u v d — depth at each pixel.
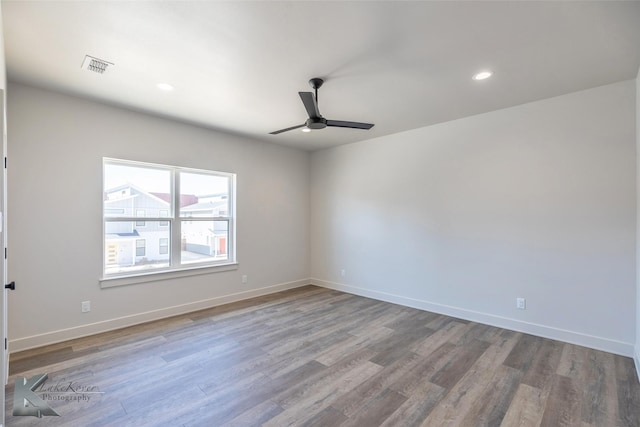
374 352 3.01
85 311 3.38
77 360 2.81
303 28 2.11
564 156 3.24
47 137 3.14
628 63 2.57
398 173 4.64
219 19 2.02
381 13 1.95
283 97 3.30
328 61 2.55
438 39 2.23
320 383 2.46
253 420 2.02
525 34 2.17
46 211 3.13
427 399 2.25
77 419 2.02
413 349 3.07
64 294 3.24
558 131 3.27
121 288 3.64
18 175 2.98
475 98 3.32
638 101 2.72
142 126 3.79
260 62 2.57
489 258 3.75
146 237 3.95
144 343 3.19
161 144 3.96
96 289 3.45
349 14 1.96
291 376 2.56
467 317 3.93
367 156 5.04
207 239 4.55
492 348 3.09
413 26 2.08
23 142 3.00
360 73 2.76
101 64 2.60
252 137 4.90
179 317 4.01
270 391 2.34
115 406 2.15
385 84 2.98
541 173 3.38
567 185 3.22
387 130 4.50
